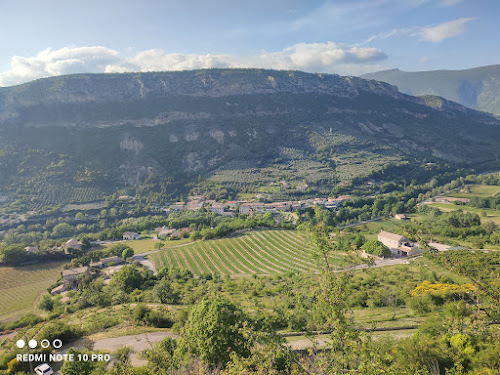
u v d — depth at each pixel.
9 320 75.44
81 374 30.48
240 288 71.44
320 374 15.71
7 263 104.38
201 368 22.77
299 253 104.69
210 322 27.75
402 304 50.34
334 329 17.33
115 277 85.38
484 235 106.12
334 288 18.69
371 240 93.19
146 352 30.97
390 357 16.02
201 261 104.62
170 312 55.72
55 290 88.25
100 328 49.12
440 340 26.41
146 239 144.00
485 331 17.47
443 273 66.94
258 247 111.62
